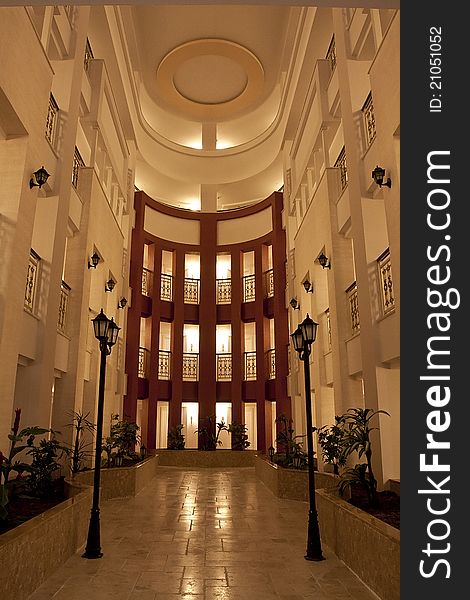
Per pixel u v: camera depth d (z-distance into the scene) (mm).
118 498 10352
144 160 20219
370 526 4754
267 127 21750
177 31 16172
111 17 12914
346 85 10109
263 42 16688
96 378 12602
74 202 10844
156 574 5199
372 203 9258
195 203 24344
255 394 19594
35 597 4477
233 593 4652
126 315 16641
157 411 20406
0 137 7488
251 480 14078
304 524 7828
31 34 7449
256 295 20188
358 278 9188
